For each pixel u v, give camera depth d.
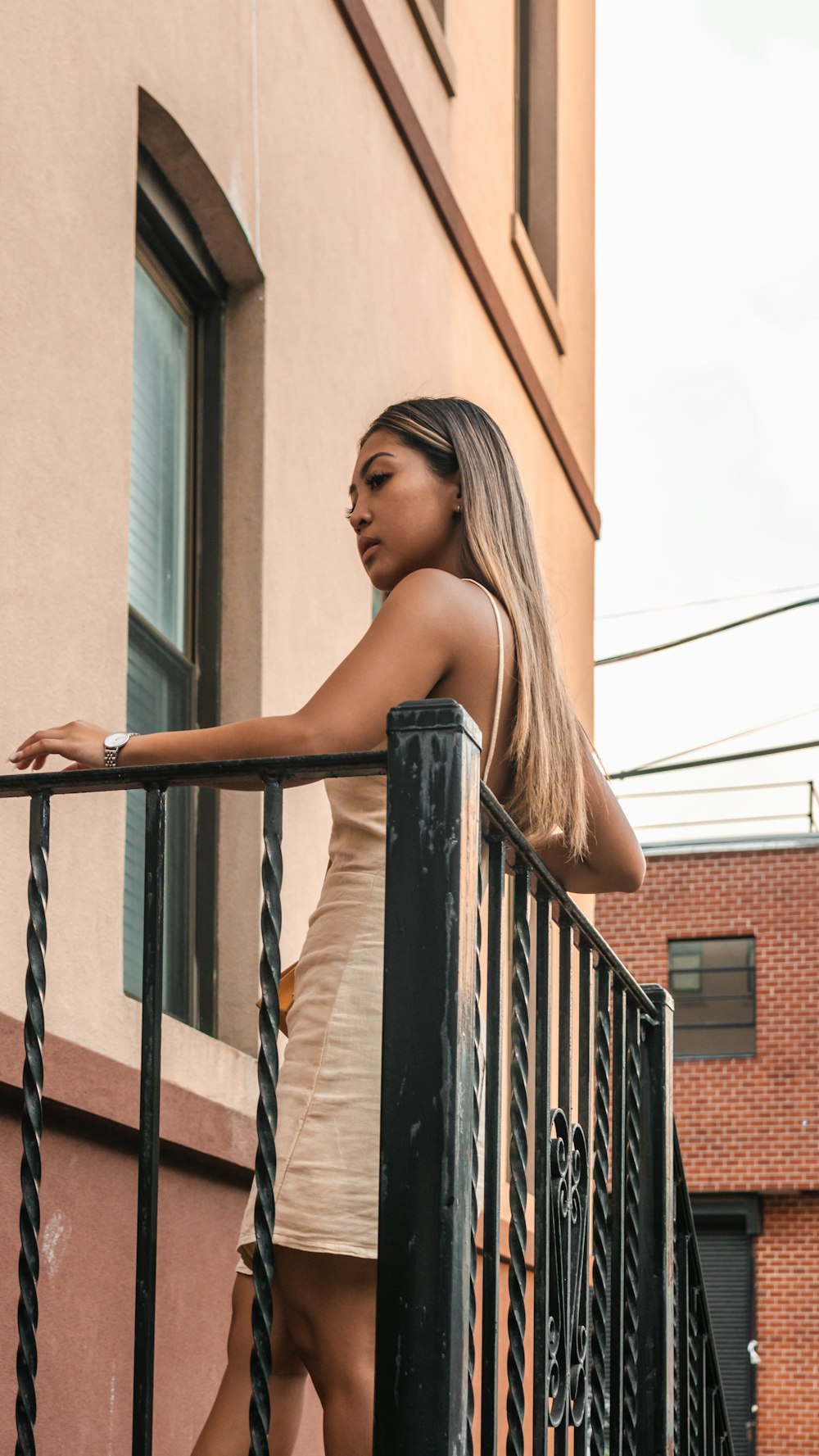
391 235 5.98
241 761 1.86
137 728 4.22
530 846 2.19
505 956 3.98
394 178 6.06
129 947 4.00
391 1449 1.61
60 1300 3.20
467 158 7.14
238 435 4.71
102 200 3.81
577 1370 2.52
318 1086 2.10
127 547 3.80
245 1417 2.17
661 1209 3.14
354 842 2.19
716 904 22.75
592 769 2.57
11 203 3.40
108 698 3.64
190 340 4.74
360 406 5.55
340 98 5.51
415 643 2.14
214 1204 3.94
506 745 2.30
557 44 8.99
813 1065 21.67
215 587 4.64
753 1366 20.88
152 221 4.46
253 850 4.58
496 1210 2.05
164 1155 3.69
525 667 2.28
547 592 2.41
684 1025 22.52
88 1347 3.29
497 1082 2.06
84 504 3.60
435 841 1.74
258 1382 1.76
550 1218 2.33
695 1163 21.67
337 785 2.20
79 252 3.67
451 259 6.75
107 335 3.78
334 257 5.37
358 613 5.37
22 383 3.38
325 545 5.13
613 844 2.59
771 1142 21.48
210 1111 3.84
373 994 2.12
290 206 5.01
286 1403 2.22
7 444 3.30
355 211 5.61
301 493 4.96
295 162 5.08
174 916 4.41
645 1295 3.10
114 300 3.82
